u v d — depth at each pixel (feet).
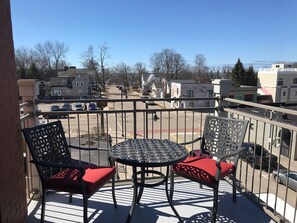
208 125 9.09
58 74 133.49
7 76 5.92
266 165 27.50
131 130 50.01
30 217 7.54
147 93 141.18
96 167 7.61
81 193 6.38
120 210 7.97
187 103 49.80
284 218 7.51
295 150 30.53
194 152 9.78
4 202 5.51
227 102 11.05
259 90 99.60
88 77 121.29
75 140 26.68
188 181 10.12
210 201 8.59
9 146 5.94
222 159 6.98
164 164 6.27
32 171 8.46
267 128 29.71
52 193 8.93
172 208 7.48
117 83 147.95
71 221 7.36
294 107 44.75
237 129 8.36
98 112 9.56
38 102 8.71
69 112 9.09
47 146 7.23
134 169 7.09
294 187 22.50
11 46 6.25
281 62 120.06
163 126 54.13
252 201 8.55
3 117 5.60
